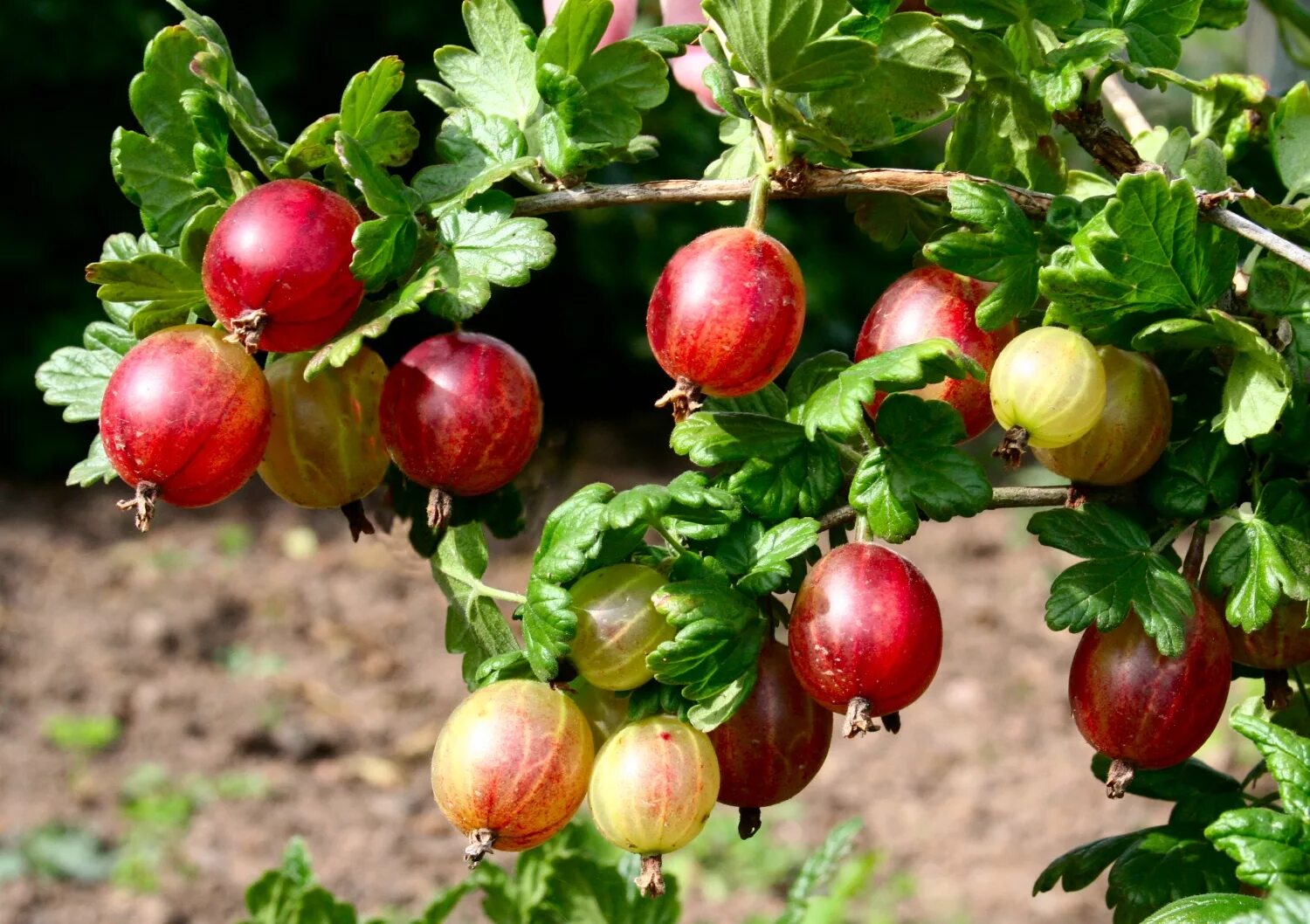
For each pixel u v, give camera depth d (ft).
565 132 1.53
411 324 6.74
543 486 1.74
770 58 1.48
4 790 4.69
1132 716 1.51
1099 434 1.52
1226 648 1.52
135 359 1.49
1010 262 1.50
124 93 7.34
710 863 4.56
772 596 1.53
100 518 6.92
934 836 4.68
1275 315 1.52
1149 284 1.49
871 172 1.53
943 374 1.45
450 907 1.83
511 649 1.62
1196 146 1.67
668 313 1.49
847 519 1.52
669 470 7.55
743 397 1.56
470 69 1.60
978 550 6.75
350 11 7.26
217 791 4.80
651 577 1.49
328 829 4.64
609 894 1.82
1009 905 4.27
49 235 7.41
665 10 1.87
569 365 8.03
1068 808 4.78
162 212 1.55
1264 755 1.44
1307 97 1.59
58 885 4.25
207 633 5.82
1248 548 1.51
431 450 1.53
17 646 5.58
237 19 7.26
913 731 5.37
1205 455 1.54
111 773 4.85
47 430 7.40
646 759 1.47
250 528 6.86
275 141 1.56
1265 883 1.42
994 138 1.58
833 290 7.22
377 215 1.55
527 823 1.48
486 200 1.53
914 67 1.51
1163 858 1.60
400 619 6.03
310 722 5.24
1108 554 1.52
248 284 1.48
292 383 1.58
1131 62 1.57
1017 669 5.73
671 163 6.37
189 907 4.19
